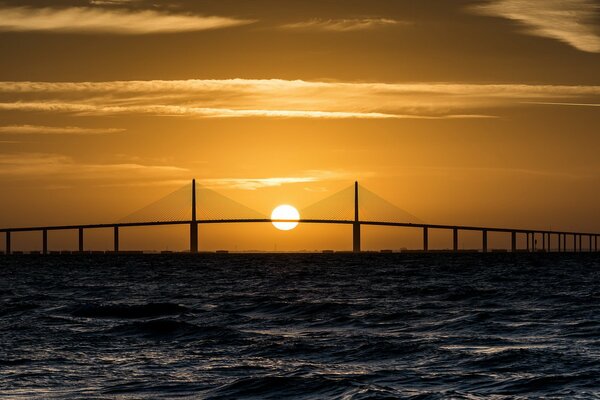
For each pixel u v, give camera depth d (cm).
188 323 7481
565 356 5538
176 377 4994
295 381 4634
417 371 5172
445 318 8531
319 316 8981
